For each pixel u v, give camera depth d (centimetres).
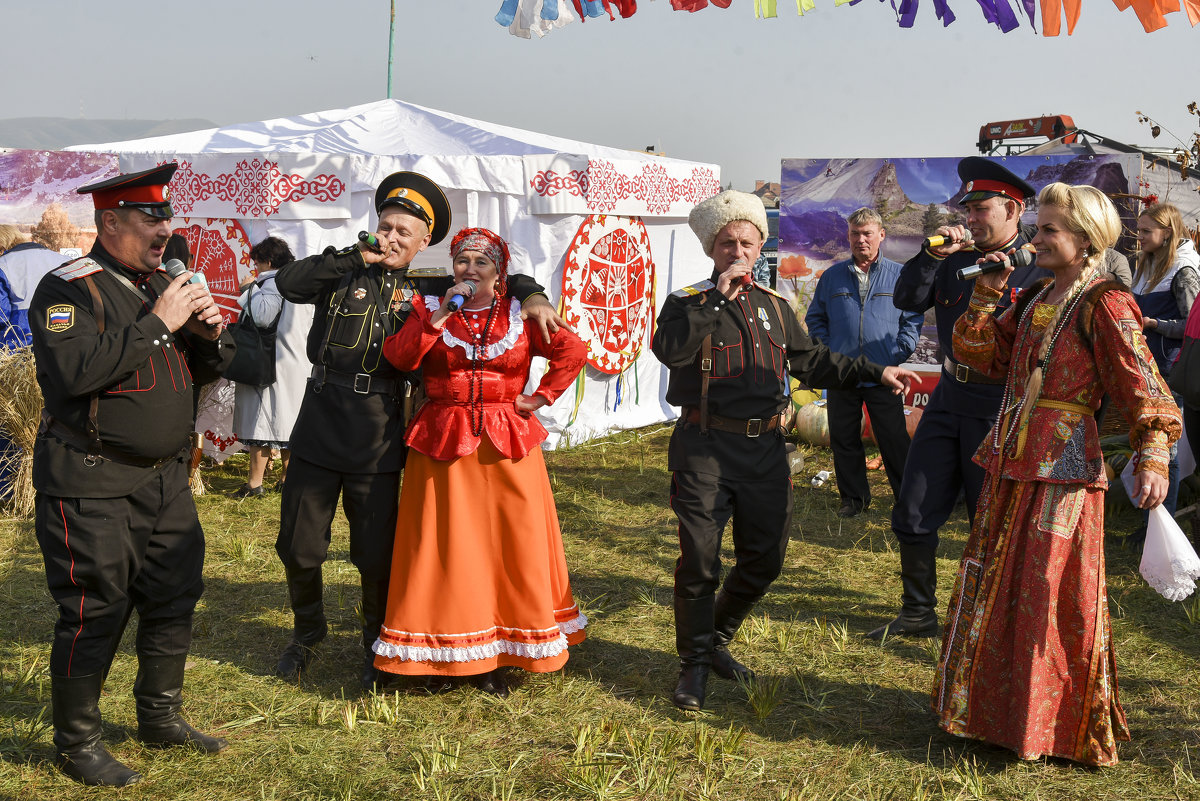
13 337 707
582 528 651
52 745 354
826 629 475
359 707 388
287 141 891
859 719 383
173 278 325
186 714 381
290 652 427
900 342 659
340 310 401
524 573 391
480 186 805
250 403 697
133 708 383
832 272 684
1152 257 647
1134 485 329
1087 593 332
